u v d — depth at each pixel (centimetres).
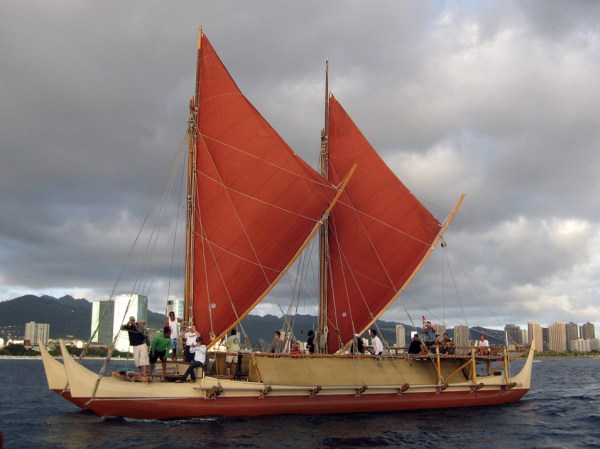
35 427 2689
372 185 4081
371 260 3994
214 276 3438
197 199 3484
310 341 3853
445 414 3366
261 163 3603
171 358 3306
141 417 2812
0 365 12794
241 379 3109
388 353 3488
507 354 3844
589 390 5691
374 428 2850
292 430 2703
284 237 3581
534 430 2970
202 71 3612
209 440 2438
